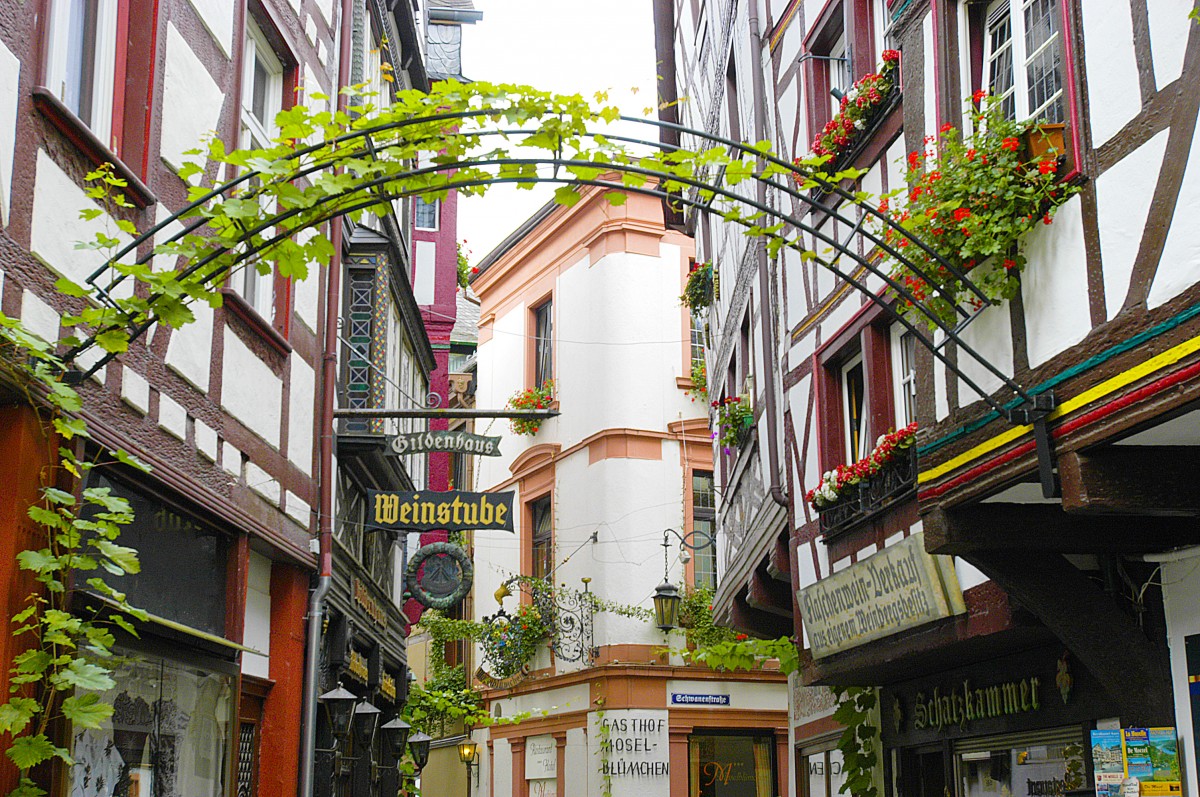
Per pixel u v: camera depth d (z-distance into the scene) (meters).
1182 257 4.36
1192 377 4.27
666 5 20.02
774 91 11.48
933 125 6.48
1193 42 4.35
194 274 4.97
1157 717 5.54
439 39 21.50
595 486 20.89
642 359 21.16
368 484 12.31
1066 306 5.02
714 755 19.95
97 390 5.58
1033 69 5.64
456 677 23.69
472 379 27.81
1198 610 5.29
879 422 8.70
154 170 6.29
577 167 5.13
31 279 4.96
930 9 6.54
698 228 17.75
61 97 5.46
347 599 11.23
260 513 8.11
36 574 4.86
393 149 4.93
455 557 13.64
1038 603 5.69
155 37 6.28
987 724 7.71
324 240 4.98
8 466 4.81
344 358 11.41
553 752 21.05
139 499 6.19
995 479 5.41
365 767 12.98
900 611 7.52
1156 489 4.85
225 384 7.45
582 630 20.45
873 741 9.73
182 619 6.81
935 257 5.25
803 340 10.31
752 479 12.50
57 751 4.45
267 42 8.81
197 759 6.94
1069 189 5.03
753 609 13.28
